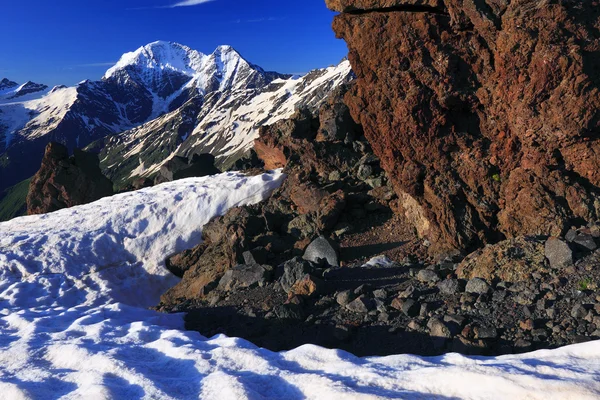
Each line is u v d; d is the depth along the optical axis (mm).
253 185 19938
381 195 16062
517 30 9797
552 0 9578
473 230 11672
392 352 7203
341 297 9328
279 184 19969
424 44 11984
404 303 8242
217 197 20078
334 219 15570
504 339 6688
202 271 15461
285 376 5020
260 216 16641
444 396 4191
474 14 10883
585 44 9250
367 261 12852
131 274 18703
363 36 12742
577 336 6191
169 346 6594
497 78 10969
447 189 12039
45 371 5703
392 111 12773
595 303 6773
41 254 19156
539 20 9648
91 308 10734
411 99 12117
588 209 9711
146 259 19141
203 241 19469
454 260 11047
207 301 11914
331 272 11750
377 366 5152
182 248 19203
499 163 11438
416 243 13195
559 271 7828
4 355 6523
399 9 12320
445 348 6879
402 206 15141
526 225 10680
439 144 12188
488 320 7215
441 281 8844
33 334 8016
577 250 8117
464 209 11875
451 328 7141
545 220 10023
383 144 13438
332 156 19172
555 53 9273
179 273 18594
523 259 8414
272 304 10117
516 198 10859
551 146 10078
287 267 11211
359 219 15844
